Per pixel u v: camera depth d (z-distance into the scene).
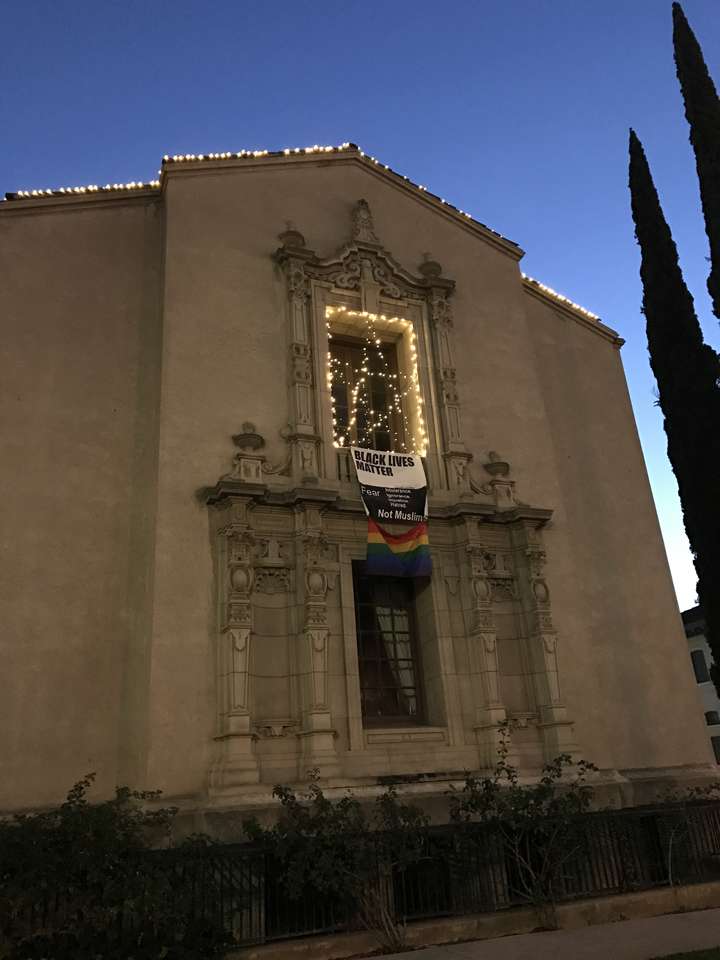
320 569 13.03
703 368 16.02
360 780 12.14
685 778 15.20
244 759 11.30
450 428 15.71
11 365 13.13
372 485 14.12
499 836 11.17
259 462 13.50
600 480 18.11
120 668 12.17
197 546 12.59
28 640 11.77
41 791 11.14
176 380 13.49
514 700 14.30
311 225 16.22
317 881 9.63
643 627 16.98
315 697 12.17
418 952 9.31
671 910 11.36
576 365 19.22
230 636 11.94
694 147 16.45
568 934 9.97
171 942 8.61
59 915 8.55
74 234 14.52
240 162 15.84
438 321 16.56
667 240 17.16
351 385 16.12
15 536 12.22
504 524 15.36
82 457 13.12
